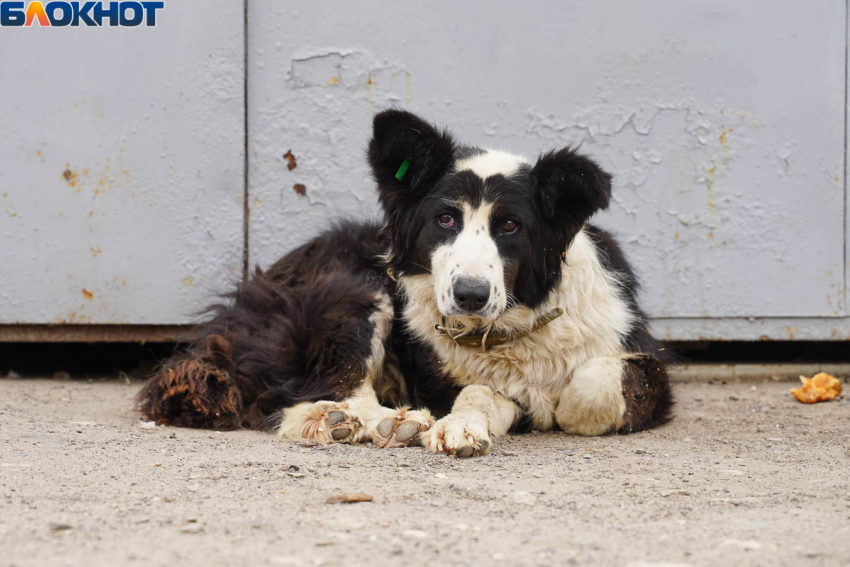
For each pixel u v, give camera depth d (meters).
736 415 5.04
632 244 6.16
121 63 5.91
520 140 6.10
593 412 4.27
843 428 4.59
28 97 5.89
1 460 3.38
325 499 2.84
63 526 2.45
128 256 6.01
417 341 4.66
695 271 6.19
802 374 6.54
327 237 5.26
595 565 2.19
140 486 3.00
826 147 6.12
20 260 5.99
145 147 5.96
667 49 6.05
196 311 5.96
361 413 4.16
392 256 4.56
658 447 4.01
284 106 6.05
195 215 6.01
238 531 2.46
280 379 4.54
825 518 2.68
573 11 6.03
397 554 2.26
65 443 3.78
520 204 4.12
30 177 5.94
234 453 3.68
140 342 6.71
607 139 6.11
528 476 3.31
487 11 6.02
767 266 6.18
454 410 4.14
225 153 5.99
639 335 4.73
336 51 6.02
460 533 2.46
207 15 5.90
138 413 4.79
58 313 6.04
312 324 4.57
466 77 6.06
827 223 6.17
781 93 6.09
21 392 5.57
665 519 2.67
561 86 6.07
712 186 6.13
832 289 6.21
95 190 5.96
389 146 4.20
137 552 2.25
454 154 4.32
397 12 6.02
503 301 3.94
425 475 3.29
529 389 4.45
